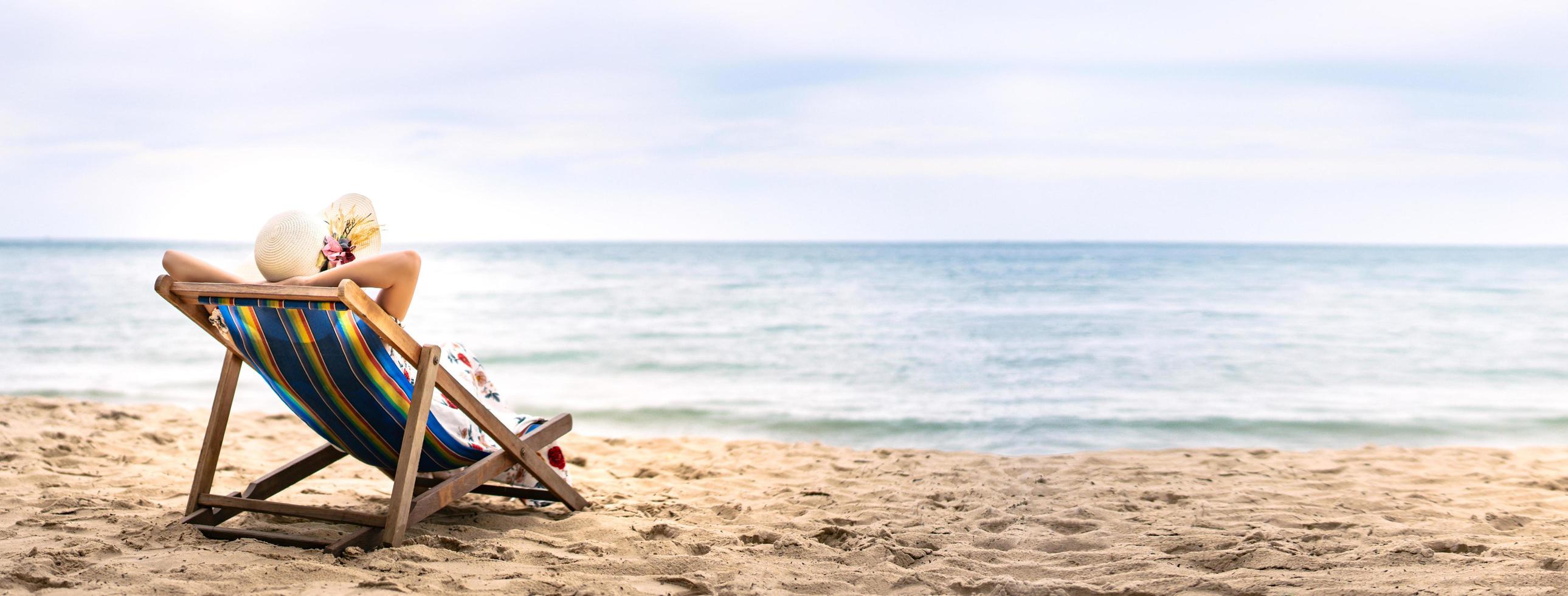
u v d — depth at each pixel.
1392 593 2.87
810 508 4.47
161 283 3.11
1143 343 16.80
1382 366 13.66
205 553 3.19
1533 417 9.44
